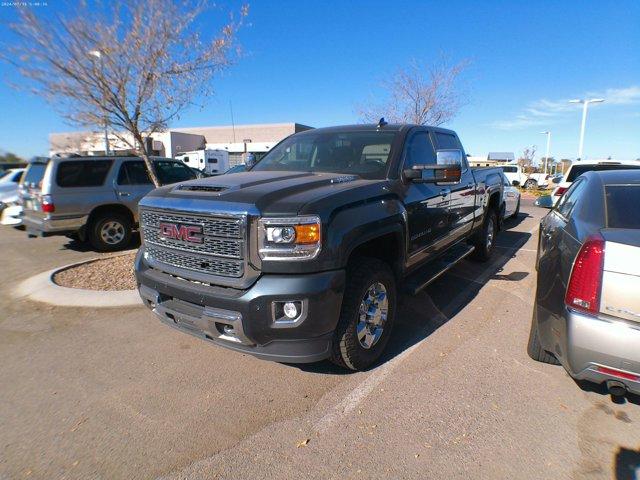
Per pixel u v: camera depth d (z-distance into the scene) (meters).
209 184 3.38
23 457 2.50
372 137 4.43
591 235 2.64
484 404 2.97
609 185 3.30
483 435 2.65
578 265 2.57
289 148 4.86
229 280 2.93
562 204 4.41
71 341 4.06
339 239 2.92
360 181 3.63
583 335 2.48
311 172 4.05
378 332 3.52
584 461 2.43
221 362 3.63
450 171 3.84
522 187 32.47
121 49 5.28
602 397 3.04
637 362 2.33
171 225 3.26
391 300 3.61
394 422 2.79
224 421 2.83
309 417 2.86
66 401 3.07
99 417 2.89
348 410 2.93
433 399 3.04
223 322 2.87
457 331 4.23
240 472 2.38
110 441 2.64
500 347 3.86
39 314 4.72
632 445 2.55
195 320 3.03
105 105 5.63
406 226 3.81
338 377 3.37
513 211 12.12
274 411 2.93
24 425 2.80
